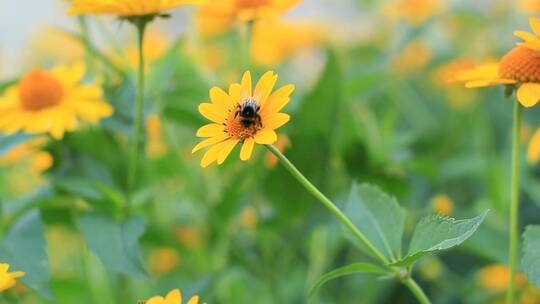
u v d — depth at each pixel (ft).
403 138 4.54
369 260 4.46
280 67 5.63
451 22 6.24
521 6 5.50
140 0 3.54
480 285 4.33
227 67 5.30
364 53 6.29
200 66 4.50
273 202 4.15
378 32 6.54
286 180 4.12
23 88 3.93
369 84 4.54
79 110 3.91
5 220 3.90
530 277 3.25
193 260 4.41
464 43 6.20
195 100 4.33
